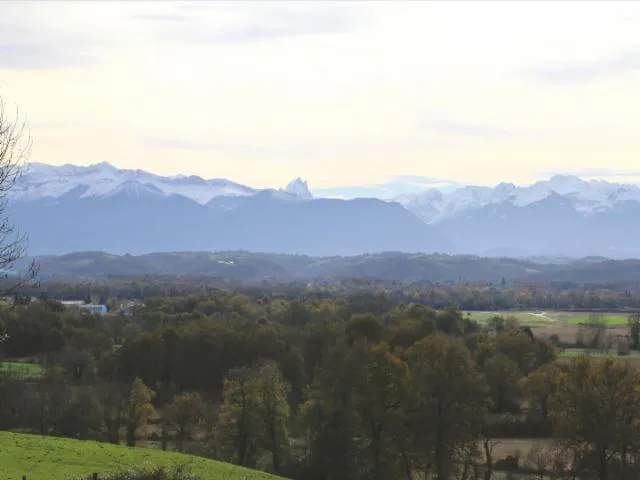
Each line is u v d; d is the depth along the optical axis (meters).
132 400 165.25
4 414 163.88
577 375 131.50
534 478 138.75
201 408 165.00
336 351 136.50
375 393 132.50
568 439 133.50
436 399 134.38
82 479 76.50
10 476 87.25
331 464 130.00
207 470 102.50
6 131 71.38
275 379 147.25
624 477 130.88
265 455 153.12
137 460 102.25
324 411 132.62
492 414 180.75
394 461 134.38
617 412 129.25
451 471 141.25
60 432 162.50
